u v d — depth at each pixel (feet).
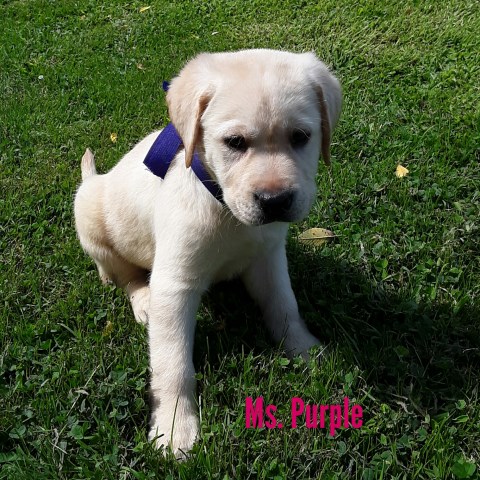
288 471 1.18
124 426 1.30
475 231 1.82
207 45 3.23
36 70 3.14
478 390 1.35
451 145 2.19
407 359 1.44
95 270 1.83
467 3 3.22
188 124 1.32
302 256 1.78
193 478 1.17
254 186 1.20
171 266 1.38
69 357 1.48
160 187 1.47
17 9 4.04
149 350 1.45
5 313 1.62
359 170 2.13
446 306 1.58
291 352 1.50
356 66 2.82
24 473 1.18
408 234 1.83
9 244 1.92
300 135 1.27
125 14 3.82
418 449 1.23
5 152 2.42
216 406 1.32
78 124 2.62
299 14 3.43
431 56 2.78
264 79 1.25
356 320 1.54
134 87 2.88
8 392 1.38
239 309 1.65
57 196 2.11
